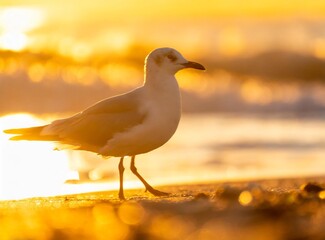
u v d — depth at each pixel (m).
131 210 7.46
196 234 5.93
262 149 18.56
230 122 23.44
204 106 25.98
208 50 34.81
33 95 24.16
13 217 7.30
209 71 31.86
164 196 9.62
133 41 33.44
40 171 13.05
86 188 11.37
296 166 16.05
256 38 37.12
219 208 7.34
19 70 25.23
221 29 38.53
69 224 6.72
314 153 18.12
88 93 25.22
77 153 15.43
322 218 6.62
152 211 7.36
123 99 9.40
